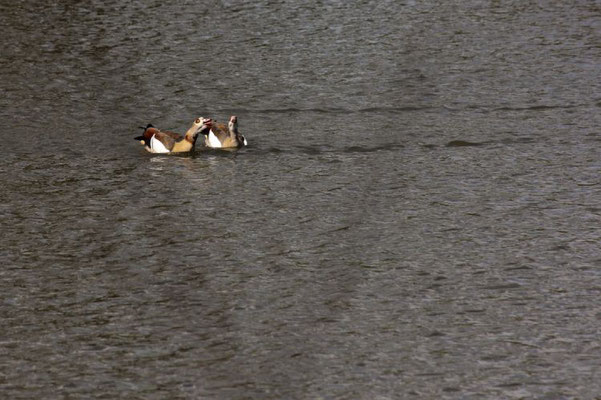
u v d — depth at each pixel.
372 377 28.30
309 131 49.81
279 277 34.50
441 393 27.52
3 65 58.91
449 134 49.19
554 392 27.53
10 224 39.06
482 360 29.17
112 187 42.94
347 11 70.38
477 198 41.41
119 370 28.78
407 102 53.62
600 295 32.91
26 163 45.50
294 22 67.69
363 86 56.00
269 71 58.44
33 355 29.59
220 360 29.25
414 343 30.12
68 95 54.38
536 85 55.97
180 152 47.06
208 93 55.06
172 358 29.36
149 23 67.31
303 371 28.64
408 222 39.09
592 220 39.03
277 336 30.53
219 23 67.38
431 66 59.12
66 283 34.12
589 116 51.34
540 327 30.98
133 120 51.25
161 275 34.72
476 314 31.83
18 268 35.31
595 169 44.44
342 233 38.12
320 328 31.02
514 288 33.53
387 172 44.50
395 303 32.59
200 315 31.88
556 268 34.97
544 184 42.81
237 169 45.16
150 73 58.00
